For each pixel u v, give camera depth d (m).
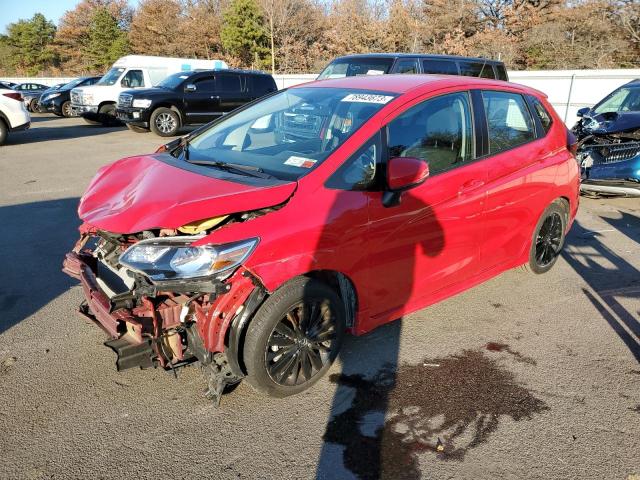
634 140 7.47
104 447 2.77
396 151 3.46
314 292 3.05
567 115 15.91
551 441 2.86
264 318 2.90
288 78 22.77
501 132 4.28
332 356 3.30
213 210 2.78
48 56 60.44
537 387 3.34
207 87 15.48
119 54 53.00
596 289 4.85
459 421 3.01
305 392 3.24
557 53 29.11
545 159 4.65
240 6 39.62
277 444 2.81
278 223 2.88
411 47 33.84
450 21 32.62
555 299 4.62
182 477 2.58
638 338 3.99
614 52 28.73
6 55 62.47
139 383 3.31
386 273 3.44
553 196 4.78
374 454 2.74
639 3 27.44
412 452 2.76
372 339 3.87
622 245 6.11
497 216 4.20
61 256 5.46
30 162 10.83
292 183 3.04
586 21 28.84
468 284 4.18
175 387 3.28
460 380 3.39
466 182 3.85
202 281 2.69
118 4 59.75
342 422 2.99
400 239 3.44
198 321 2.80
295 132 3.72
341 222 3.09
